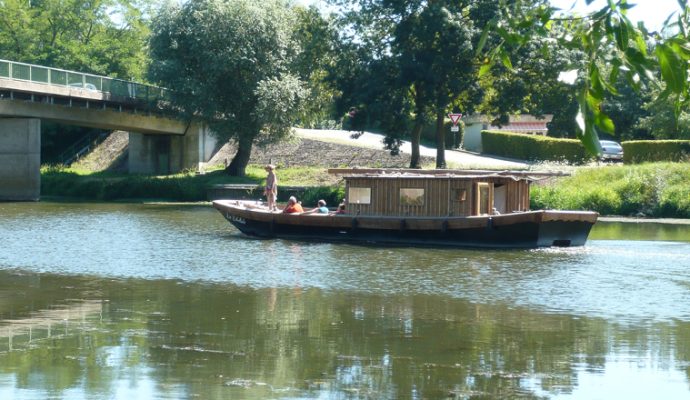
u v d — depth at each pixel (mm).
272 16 53000
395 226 28781
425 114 47219
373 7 47281
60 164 70375
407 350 12656
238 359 11961
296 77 53062
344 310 16203
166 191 54750
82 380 10695
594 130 4676
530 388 10484
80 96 51656
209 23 52375
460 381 10820
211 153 65438
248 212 31297
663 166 42375
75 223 36688
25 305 16703
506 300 17438
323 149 62562
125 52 83062
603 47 4863
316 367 11523
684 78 4598
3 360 11844
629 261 23969
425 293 18359
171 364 11617
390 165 58312
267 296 17859
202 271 21797
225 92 54344
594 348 12922
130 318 15258
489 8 44750
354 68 48219
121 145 70938
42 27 82438
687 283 19906
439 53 45688
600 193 40250
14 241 29109
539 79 47250
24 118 53594
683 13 4766
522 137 60438
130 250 26547
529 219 26797
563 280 20391
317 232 30172
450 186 28641
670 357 12320
